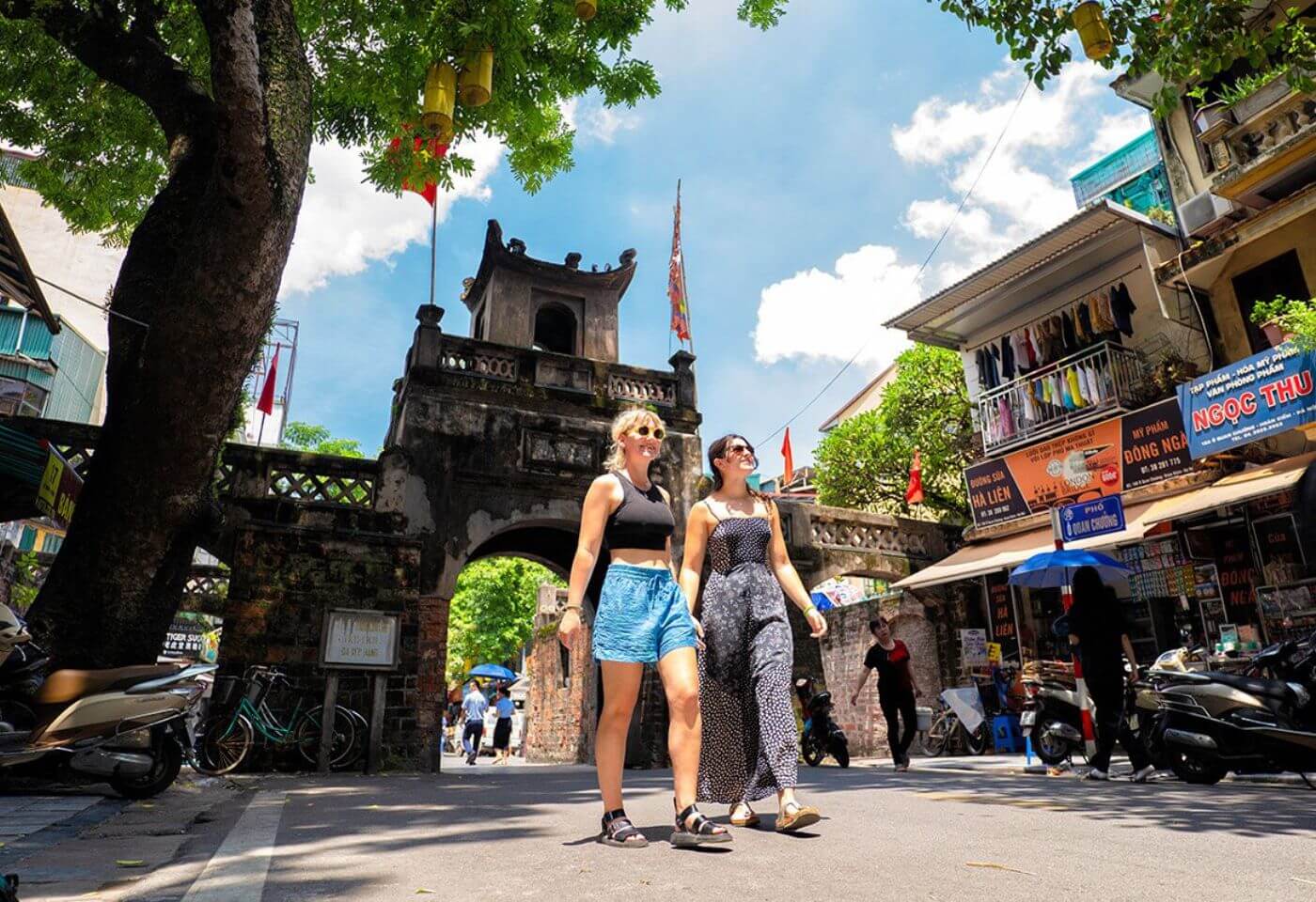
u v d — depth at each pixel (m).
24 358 21.92
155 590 6.66
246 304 6.64
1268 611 9.55
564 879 2.30
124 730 5.08
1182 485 10.98
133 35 8.26
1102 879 2.23
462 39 7.19
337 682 10.17
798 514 14.83
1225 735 5.80
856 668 15.41
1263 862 2.53
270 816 4.27
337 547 10.79
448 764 18.67
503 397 13.05
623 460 3.29
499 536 14.24
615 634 2.97
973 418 15.20
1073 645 7.11
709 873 2.34
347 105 10.62
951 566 13.64
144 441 6.53
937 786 5.80
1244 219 11.16
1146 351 12.30
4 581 13.91
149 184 11.68
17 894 2.14
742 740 3.39
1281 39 6.62
